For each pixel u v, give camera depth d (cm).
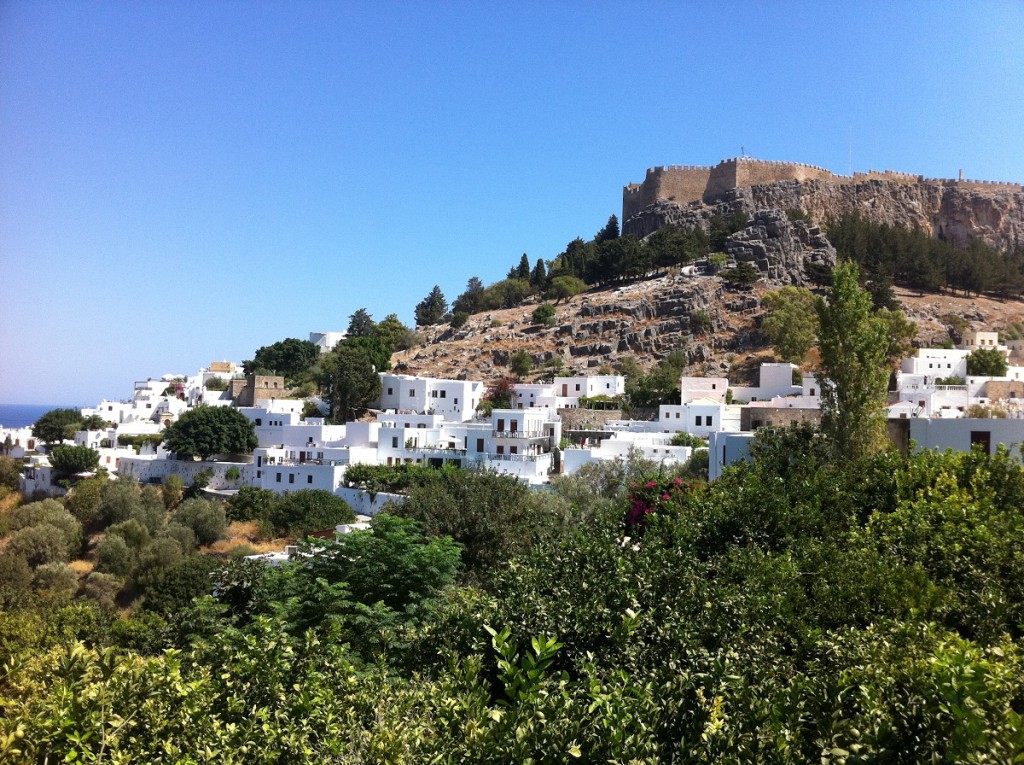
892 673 1036
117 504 6644
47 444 10412
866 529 1792
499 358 12888
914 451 2480
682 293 13400
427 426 7988
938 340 11862
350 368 10212
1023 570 1465
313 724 1270
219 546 6194
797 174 17662
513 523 3603
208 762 1138
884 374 2792
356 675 1554
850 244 15050
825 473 2269
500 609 1522
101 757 1089
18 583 5088
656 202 17862
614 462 5534
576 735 996
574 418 8675
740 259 14400
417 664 1688
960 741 850
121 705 1200
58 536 5884
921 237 15938
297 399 11169
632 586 1491
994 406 7569
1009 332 12700
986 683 916
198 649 1706
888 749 912
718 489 2411
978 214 18475
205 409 8156
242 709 1304
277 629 1659
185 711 1237
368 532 2995
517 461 6369
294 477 7012
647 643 1330
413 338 15512
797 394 9062
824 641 1253
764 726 981
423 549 2809
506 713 1036
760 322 12362
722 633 1318
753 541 1872
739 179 17312
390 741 1107
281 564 3102
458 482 4050
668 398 9412
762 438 3020
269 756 1159
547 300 16200
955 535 1652
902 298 14350
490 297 17112
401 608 2716
